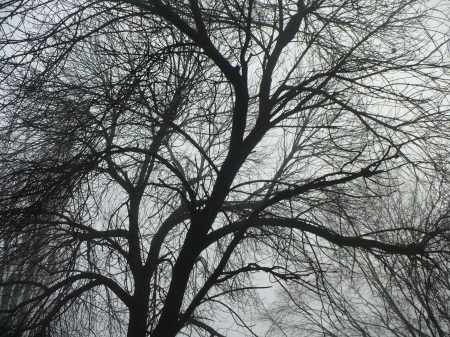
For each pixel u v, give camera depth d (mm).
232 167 5910
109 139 6359
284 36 6637
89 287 6359
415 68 5988
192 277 7609
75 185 5074
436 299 5957
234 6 5801
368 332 11422
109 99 5141
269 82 6676
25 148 5773
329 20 6227
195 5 5695
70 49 5039
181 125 7207
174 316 5219
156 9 5527
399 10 6250
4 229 4824
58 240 6574
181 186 7840
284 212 8086
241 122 5926
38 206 4840
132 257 6070
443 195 6445
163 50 5254
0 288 6969
